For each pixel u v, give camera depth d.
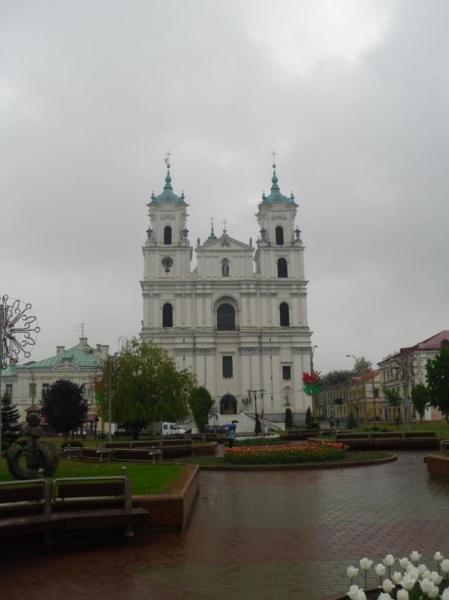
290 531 14.06
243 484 23.33
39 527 11.88
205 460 33.19
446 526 14.14
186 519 14.34
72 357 97.75
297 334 96.56
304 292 98.38
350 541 12.89
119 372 60.78
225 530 14.22
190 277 98.19
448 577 7.74
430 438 39.53
